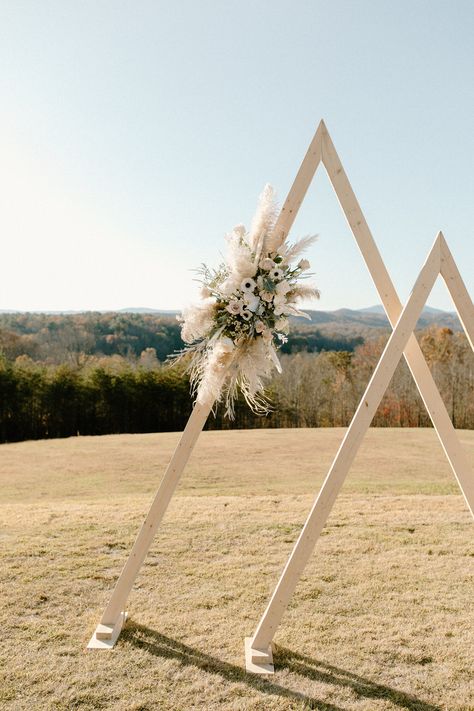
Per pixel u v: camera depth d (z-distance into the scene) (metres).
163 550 5.46
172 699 2.89
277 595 3.28
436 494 9.50
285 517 6.81
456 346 29.53
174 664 3.25
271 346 3.37
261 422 29.86
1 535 5.99
